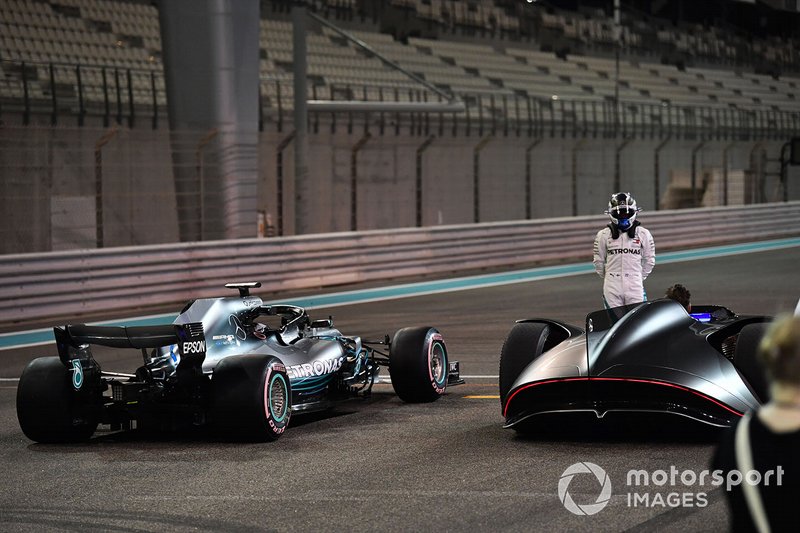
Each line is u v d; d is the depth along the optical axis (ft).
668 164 203.31
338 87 168.45
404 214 160.97
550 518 27.17
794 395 12.85
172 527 27.68
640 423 37.91
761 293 88.84
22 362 62.85
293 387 40.34
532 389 35.22
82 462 35.99
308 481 32.17
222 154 97.71
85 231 122.42
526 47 245.24
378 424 40.93
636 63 266.36
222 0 96.78
